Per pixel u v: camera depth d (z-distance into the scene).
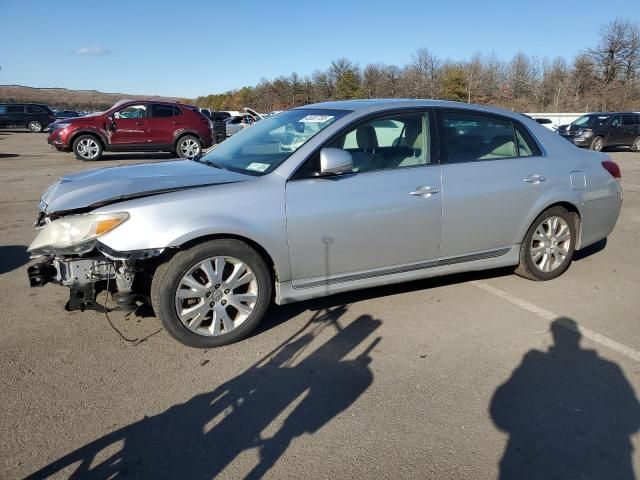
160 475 2.35
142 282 3.53
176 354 3.41
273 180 3.56
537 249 4.71
